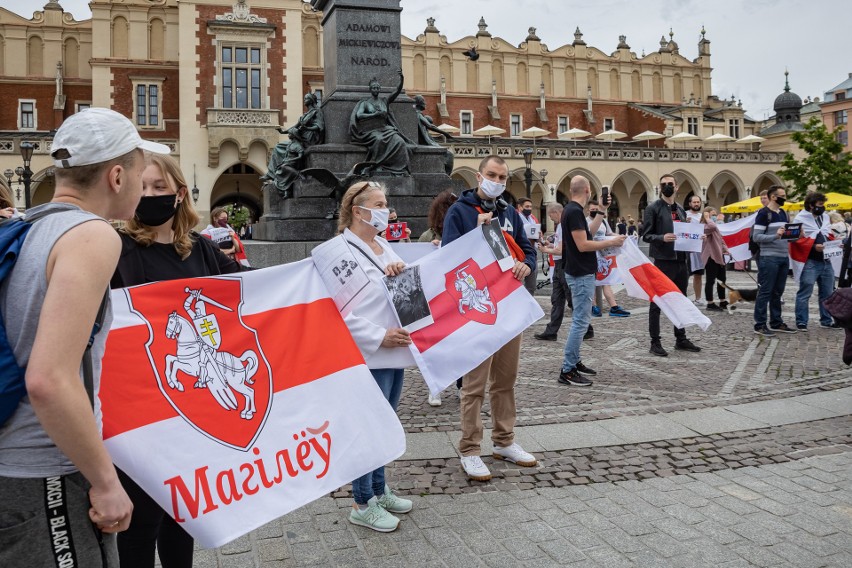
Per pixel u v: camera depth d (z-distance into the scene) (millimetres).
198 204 36469
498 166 4512
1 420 1603
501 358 4438
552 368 7602
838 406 5863
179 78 37656
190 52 36500
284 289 3049
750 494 3963
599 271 11453
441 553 3248
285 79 37875
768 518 3627
